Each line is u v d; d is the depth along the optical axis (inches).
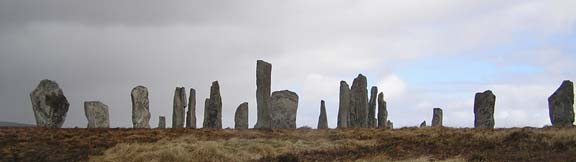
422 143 1496.1
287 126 2070.6
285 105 2085.4
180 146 1449.3
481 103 1963.6
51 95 1926.7
